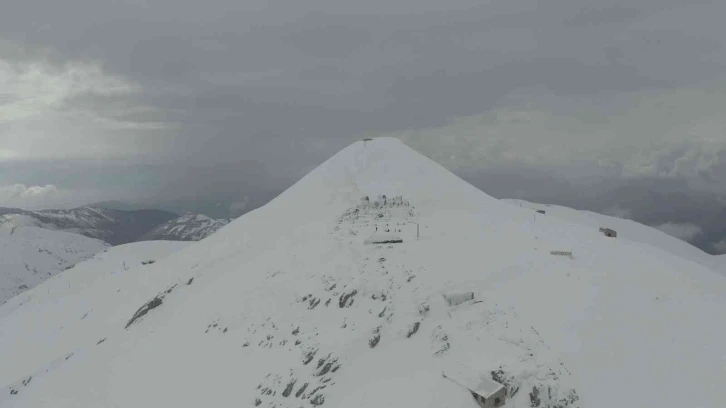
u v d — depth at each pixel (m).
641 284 64.69
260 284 71.25
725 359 52.09
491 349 48.53
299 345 55.44
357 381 47.97
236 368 56.34
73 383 67.94
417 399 42.66
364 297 60.19
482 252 70.50
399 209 93.44
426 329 53.41
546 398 43.72
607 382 47.12
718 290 68.50
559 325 53.59
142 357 66.88
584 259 70.31
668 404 45.62
